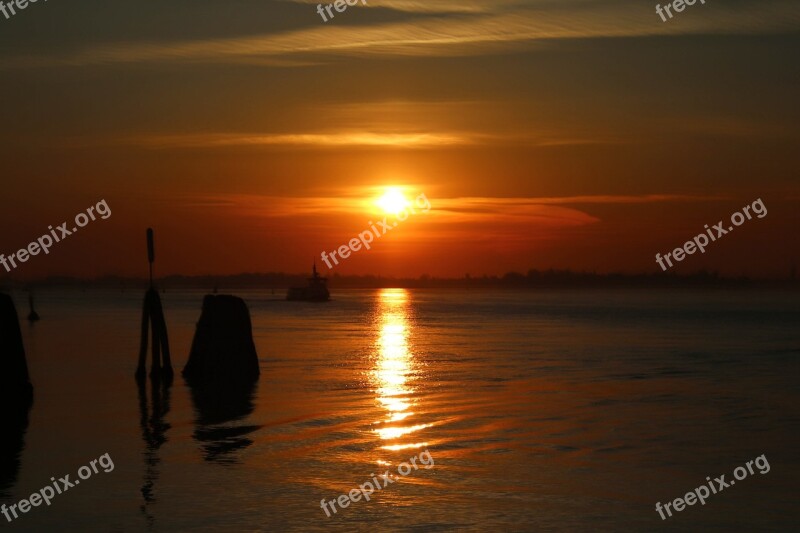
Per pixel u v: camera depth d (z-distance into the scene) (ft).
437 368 159.63
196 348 136.26
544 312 553.64
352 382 134.21
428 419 98.32
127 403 109.50
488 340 249.75
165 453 79.00
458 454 79.61
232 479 69.51
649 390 126.52
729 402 113.91
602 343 238.48
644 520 59.82
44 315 428.97
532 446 83.15
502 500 63.87
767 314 516.32
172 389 123.85
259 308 614.75
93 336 247.70
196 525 57.52
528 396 118.62
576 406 109.29
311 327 330.75
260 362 171.63
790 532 57.77
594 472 72.74
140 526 57.31
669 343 239.91
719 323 385.70
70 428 91.61
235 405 108.17
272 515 59.82
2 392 105.29
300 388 126.31
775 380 140.97
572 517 59.98
